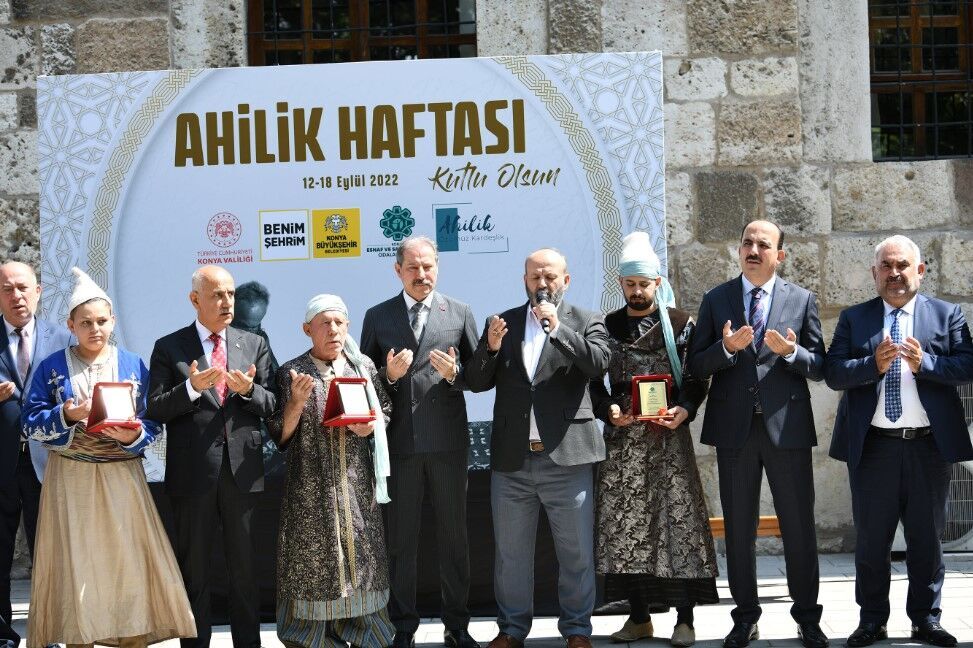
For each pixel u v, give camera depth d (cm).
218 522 482
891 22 722
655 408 480
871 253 698
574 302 595
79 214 600
